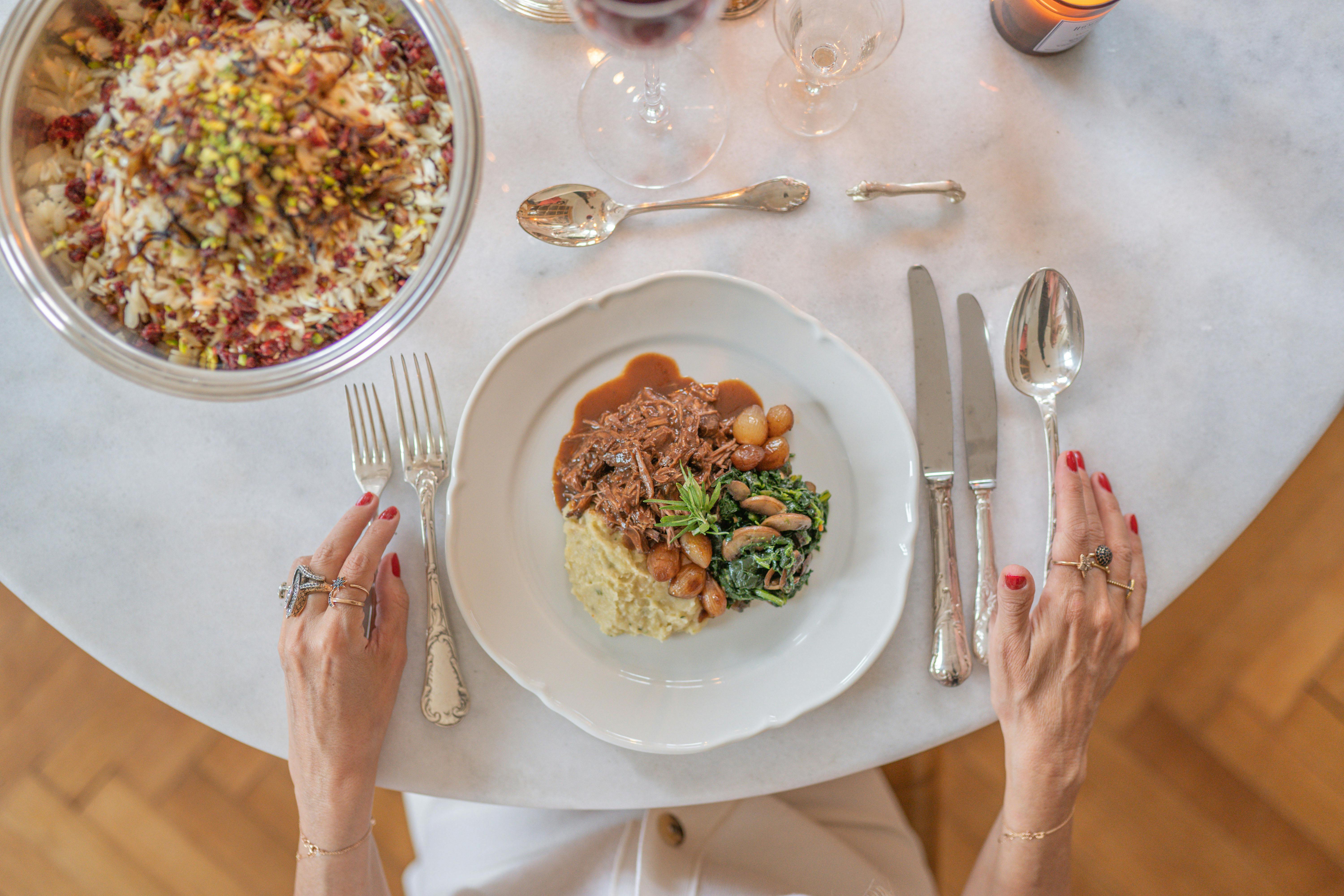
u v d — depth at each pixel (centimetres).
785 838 134
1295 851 196
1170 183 123
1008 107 124
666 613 113
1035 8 114
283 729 119
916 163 124
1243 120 123
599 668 116
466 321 122
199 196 87
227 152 84
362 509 116
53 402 121
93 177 92
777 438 116
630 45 95
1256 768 198
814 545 115
